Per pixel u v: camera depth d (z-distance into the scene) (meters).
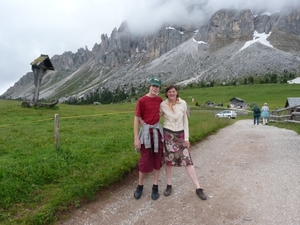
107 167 6.65
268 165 7.68
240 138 12.69
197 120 17.41
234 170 7.36
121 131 11.88
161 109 5.79
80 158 7.10
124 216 4.96
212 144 11.27
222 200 5.44
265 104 22.19
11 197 4.96
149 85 5.68
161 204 5.39
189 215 4.91
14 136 10.34
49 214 4.71
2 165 6.26
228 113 50.53
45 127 12.98
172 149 5.73
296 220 4.57
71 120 16.47
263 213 4.85
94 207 5.29
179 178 6.86
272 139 11.99
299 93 115.50
